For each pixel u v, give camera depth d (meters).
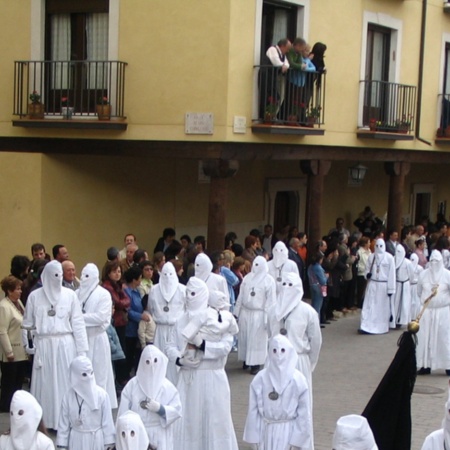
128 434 6.74
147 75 15.88
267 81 15.97
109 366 10.78
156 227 18.23
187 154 15.77
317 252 16.70
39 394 10.08
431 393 12.77
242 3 15.58
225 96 15.41
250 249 16.08
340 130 18.83
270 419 8.05
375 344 16.08
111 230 17.23
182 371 9.10
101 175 16.95
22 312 10.80
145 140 15.97
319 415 11.40
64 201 16.34
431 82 22.08
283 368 8.01
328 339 16.39
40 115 16.27
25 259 11.81
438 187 28.70
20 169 16.09
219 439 9.05
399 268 17.77
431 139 22.19
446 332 13.97
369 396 12.41
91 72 16.39
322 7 18.08
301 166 18.44
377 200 25.73
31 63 16.64
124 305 11.58
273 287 13.39
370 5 19.53
